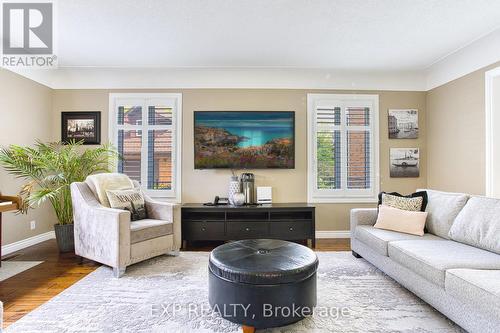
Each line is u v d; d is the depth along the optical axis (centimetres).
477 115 333
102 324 185
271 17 268
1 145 324
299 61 379
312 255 200
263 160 412
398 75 418
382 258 260
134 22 276
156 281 254
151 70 408
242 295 171
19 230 350
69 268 288
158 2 242
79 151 411
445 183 386
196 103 416
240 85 416
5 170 327
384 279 258
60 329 180
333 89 418
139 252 281
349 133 418
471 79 341
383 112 421
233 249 213
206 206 371
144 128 413
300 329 180
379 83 419
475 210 233
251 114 412
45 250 347
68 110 412
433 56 362
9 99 335
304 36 308
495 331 146
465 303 163
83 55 355
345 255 330
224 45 329
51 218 406
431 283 195
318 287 241
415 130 420
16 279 260
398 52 350
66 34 300
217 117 411
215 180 417
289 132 414
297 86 418
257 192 405
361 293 230
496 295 142
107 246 268
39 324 185
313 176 418
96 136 411
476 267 181
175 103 415
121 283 250
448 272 175
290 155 414
